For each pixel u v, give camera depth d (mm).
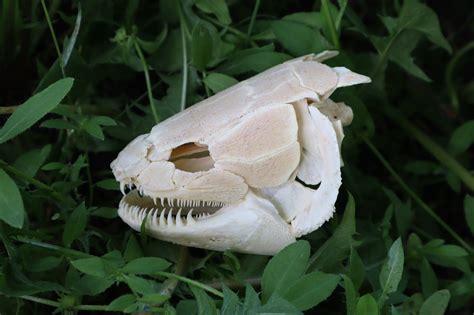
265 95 612
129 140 704
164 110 708
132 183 623
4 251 652
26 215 641
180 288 646
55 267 631
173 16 731
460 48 831
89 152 716
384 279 613
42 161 658
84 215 637
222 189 614
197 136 612
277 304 580
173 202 625
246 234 622
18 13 712
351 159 730
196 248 672
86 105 712
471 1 849
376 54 733
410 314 650
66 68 691
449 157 743
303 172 624
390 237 688
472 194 774
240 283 650
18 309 623
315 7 760
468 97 812
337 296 671
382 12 788
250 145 610
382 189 727
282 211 625
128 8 720
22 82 744
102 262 604
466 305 719
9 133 599
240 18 757
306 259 598
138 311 616
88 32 723
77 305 620
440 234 744
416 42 723
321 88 612
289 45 705
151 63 723
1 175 587
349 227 647
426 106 798
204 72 701
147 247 654
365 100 749
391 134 778
